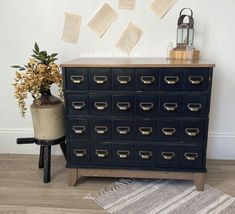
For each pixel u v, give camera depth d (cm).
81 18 198
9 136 225
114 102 162
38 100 176
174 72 154
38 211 151
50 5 197
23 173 194
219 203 156
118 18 196
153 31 196
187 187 173
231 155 212
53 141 180
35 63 173
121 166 170
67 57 207
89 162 173
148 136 165
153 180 183
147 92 158
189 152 165
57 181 183
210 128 210
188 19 192
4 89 216
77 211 151
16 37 205
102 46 202
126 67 155
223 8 187
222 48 194
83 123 167
